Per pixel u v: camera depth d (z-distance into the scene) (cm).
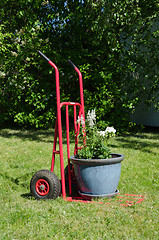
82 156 340
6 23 985
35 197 336
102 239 228
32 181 338
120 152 619
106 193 326
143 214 280
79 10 841
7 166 515
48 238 232
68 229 249
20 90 958
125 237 231
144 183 402
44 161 546
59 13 898
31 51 916
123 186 388
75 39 882
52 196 326
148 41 851
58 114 346
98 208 295
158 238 231
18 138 874
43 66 923
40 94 919
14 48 940
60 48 930
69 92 961
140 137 854
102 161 312
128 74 858
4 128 1132
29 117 966
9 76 964
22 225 259
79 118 372
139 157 570
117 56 866
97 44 816
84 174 321
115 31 803
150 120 1066
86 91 866
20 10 953
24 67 946
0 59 948
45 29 913
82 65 882
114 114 870
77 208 297
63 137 870
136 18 827
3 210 297
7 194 362
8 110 1041
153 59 870
